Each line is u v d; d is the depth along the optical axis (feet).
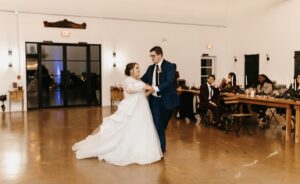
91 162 16.21
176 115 30.60
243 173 14.51
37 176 14.08
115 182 13.37
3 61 35.88
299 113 20.29
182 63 46.11
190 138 22.00
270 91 27.25
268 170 14.93
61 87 39.29
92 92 41.19
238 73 46.68
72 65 39.70
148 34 43.45
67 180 13.60
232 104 26.45
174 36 45.21
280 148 19.13
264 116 28.63
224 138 22.03
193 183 13.26
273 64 40.52
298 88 24.97
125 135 16.48
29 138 21.75
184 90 29.89
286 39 38.42
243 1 44.60
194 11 45.68
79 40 39.65
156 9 43.14
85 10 39.27
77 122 28.48
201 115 29.50
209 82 26.50
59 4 37.76
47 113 34.40
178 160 16.60
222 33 48.60
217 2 45.34
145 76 17.85
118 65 41.88
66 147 19.30
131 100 16.71
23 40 36.65
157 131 17.29
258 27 42.68
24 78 36.91
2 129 24.98
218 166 15.57
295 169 15.06
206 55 47.73
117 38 41.60
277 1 39.42
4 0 35.17
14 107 36.55
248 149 18.92
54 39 38.27
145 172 14.65
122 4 41.04
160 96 16.98
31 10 36.63
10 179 13.67
